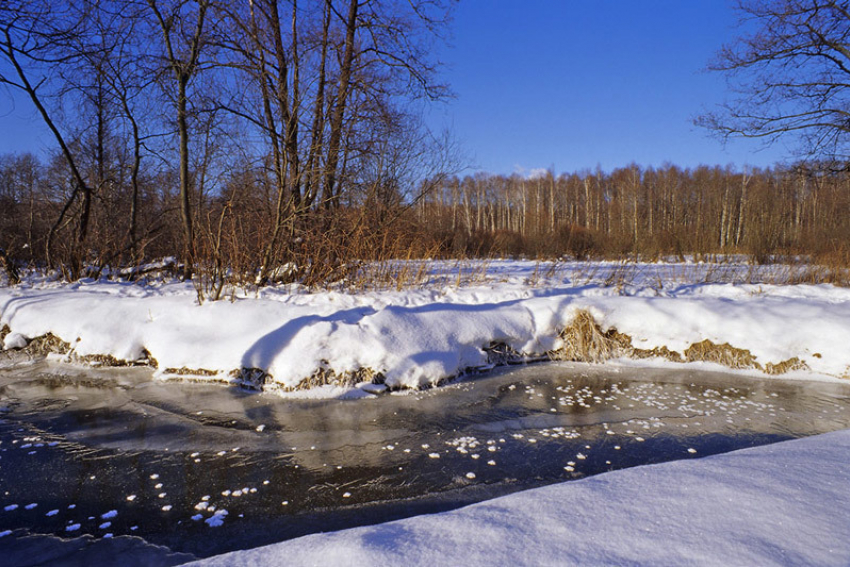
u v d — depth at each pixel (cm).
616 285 1080
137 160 1383
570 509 295
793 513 273
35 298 931
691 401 704
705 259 1936
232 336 791
